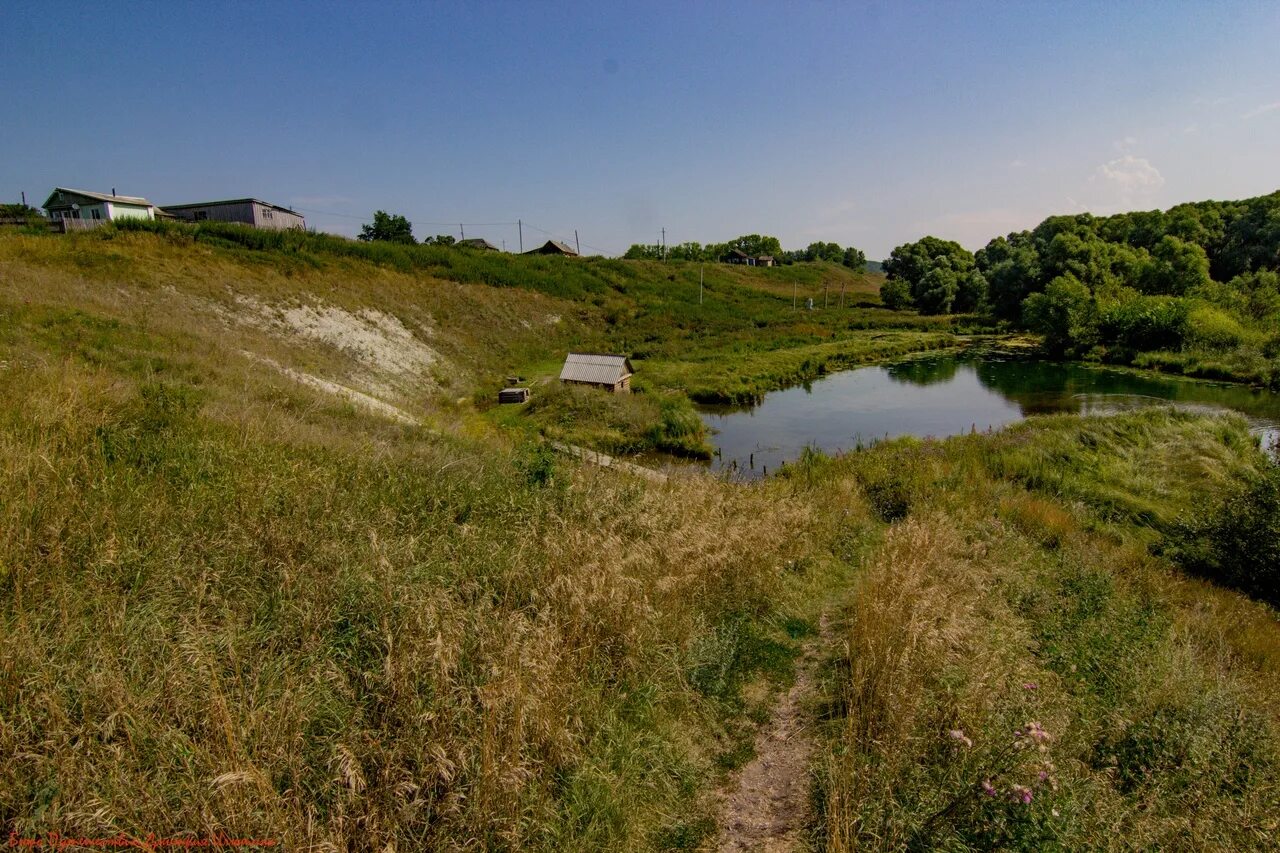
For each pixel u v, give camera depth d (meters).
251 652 3.92
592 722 4.24
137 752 3.09
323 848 2.80
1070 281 47.47
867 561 8.54
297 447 8.03
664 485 10.03
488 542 5.86
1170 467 16.38
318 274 32.56
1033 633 6.58
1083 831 3.44
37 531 4.41
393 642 4.05
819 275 109.19
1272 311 44.06
